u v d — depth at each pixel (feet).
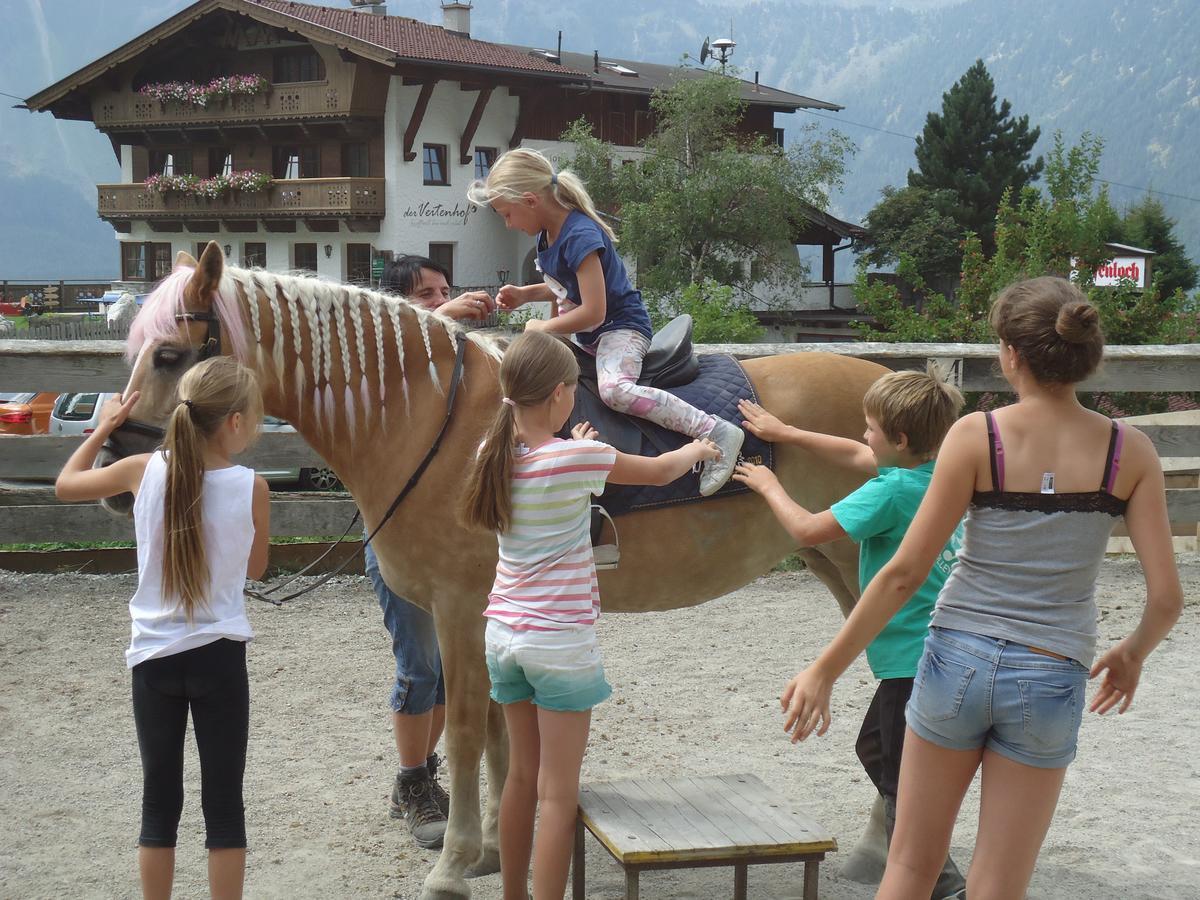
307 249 109.19
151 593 8.94
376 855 11.56
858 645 7.73
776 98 131.44
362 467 10.73
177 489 8.72
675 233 90.89
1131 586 22.13
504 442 8.93
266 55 104.53
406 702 11.77
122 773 13.51
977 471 7.32
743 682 16.98
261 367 10.50
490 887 10.82
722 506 11.09
